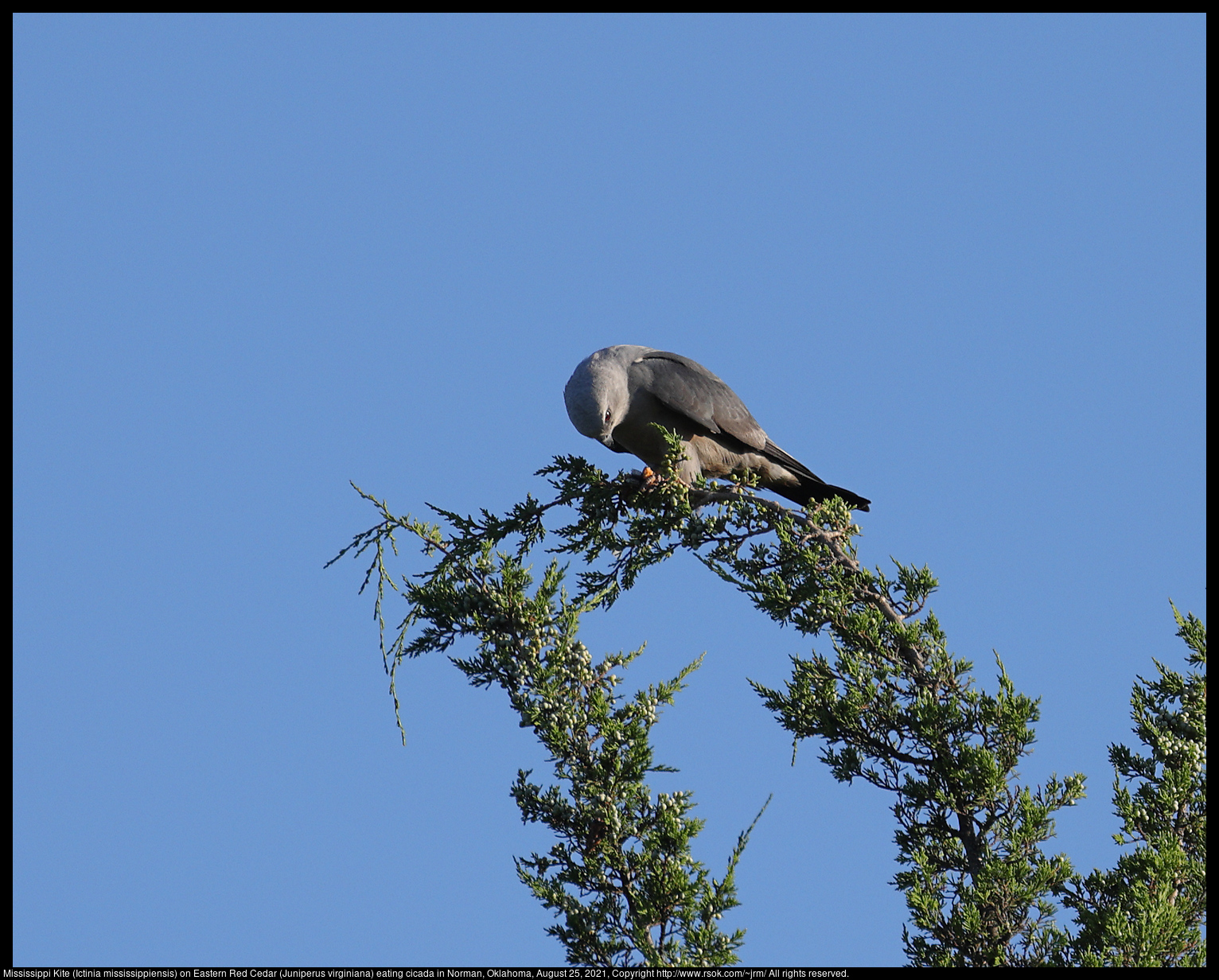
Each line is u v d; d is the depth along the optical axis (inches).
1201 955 405.1
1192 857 453.1
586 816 420.2
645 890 401.4
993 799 441.4
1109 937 401.4
